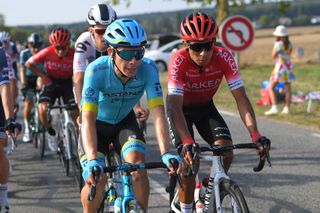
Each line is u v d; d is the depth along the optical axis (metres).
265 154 3.08
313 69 17.59
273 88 9.00
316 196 4.63
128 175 2.99
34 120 7.43
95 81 3.22
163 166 2.93
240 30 8.73
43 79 6.20
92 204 3.19
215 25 3.34
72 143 5.23
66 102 6.22
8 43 7.34
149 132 8.20
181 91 3.52
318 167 5.62
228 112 9.52
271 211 4.27
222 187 3.07
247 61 23.14
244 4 21.00
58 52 6.01
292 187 4.92
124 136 3.43
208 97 3.77
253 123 3.38
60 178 5.59
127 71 3.08
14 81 6.37
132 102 3.43
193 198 3.58
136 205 2.84
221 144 3.50
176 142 3.56
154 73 3.35
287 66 8.89
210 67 3.59
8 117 3.75
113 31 3.02
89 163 2.87
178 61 3.54
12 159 6.60
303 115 8.86
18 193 5.06
